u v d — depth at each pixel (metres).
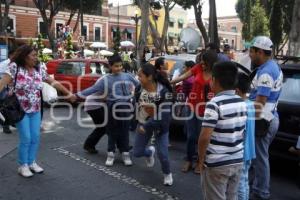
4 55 14.30
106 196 4.64
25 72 4.91
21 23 43.78
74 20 48.31
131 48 40.75
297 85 5.24
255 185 4.68
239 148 3.17
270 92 4.26
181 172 5.59
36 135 5.25
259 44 4.27
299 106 5.02
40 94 5.20
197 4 23.72
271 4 27.19
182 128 6.84
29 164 5.35
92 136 6.36
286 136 5.12
